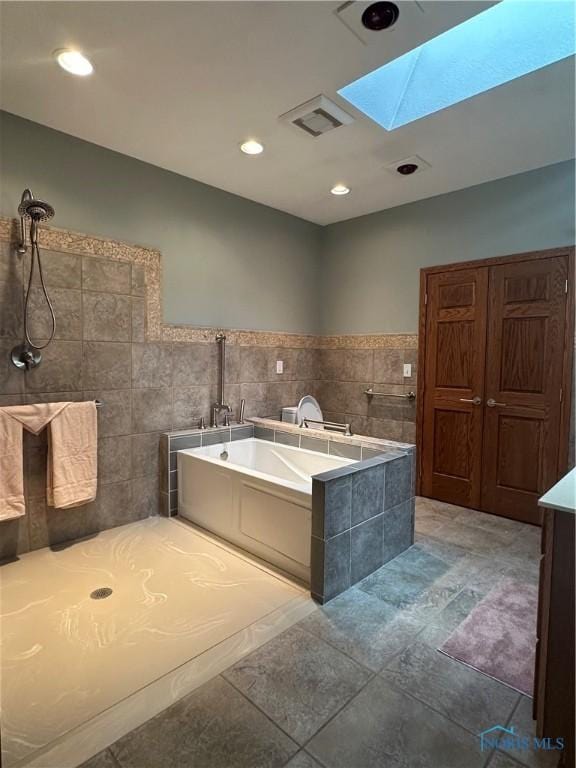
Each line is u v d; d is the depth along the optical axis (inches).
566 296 118.7
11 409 98.4
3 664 68.7
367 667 69.1
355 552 93.5
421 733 57.4
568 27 74.9
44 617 81.0
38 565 100.2
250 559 103.9
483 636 76.9
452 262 140.8
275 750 54.6
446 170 124.5
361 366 167.0
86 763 52.7
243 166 123.8
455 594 90.3
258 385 157.2
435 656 71.7
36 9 67.2
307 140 108.4
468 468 140.2
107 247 115.4
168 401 131.3
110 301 116.8
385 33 72.1
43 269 104.4
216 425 142.8
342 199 148.6
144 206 122.5
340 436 123.5
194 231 134.9
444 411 145.3
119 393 120.2
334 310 175.5
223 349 144.3
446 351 143.6
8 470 98.1
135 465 124.9
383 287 159.3
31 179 101.6
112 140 109.9
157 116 98.5
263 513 102.9
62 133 105.9
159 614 82.2
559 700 54.9
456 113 95.0
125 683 65.0
